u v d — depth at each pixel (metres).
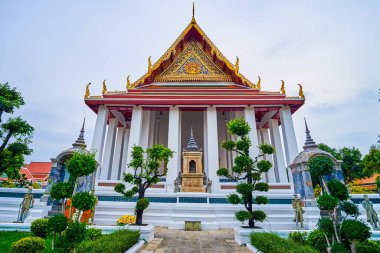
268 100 16.41
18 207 10.93
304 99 16.41
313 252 4.75
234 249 6.65
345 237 4.93
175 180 14.05
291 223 10.19
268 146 8.27
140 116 16.44
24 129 10.44
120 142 20.36
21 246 5.02
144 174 8.60
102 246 4.80
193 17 20.56
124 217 9.87
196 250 6.53
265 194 12.20
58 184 5.03
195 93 17.64
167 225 10.70
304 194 10.09
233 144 8.40
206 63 20.17
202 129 22.58
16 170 11.05
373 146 16.89
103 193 11.65
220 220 10.84
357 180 30.05
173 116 16.41
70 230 4.43
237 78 19.16
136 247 6.25
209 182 13.92
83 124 11.37
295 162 10.86
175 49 20.05
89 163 5.06
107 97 16.47
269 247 5.24
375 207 10.69
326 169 5.23
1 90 10.40
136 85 18.44
